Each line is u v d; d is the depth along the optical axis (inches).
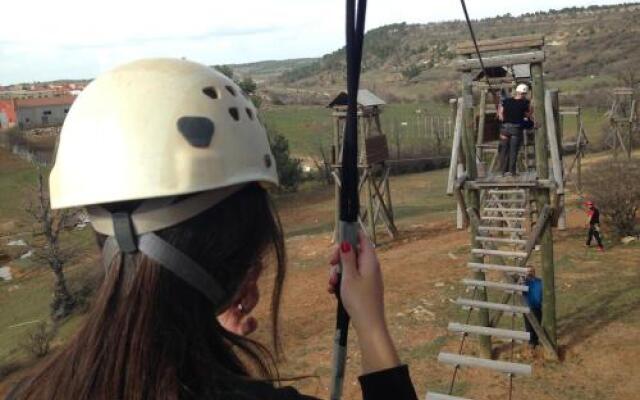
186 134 41.6
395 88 3823.8
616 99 1327.5
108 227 41.3
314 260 787.4
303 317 573.0
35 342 745.6
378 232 973.8
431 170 1825.8
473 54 413.1
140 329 39.4
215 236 41.8
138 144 41.1
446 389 414.0
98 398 38.8
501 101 508.7
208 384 39.6
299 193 1569.9
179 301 40.7
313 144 2228.1
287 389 42.1
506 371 335.6
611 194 743.7
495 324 453.4
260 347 46.8
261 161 45.6
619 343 450.3
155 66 45.4
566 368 423.2
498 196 615.2
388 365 47.3
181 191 40.3
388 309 571.2
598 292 567.8
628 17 4281.5
